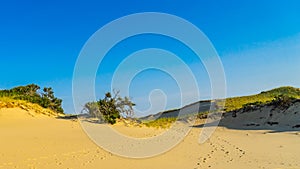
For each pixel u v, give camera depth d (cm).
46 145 1695
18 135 2034
